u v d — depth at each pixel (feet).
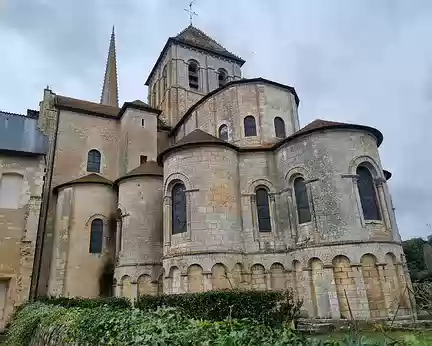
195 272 63.16
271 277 66.80
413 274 90.48
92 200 91.76
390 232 62.69
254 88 87.25
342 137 65.67
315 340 13.84
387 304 56.44
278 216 71.00
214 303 42.80
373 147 67.82
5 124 84.58
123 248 81.71
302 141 68.85
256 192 73.31
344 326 50.14
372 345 12.35
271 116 85.61
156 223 83.20
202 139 74.02
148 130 109.40
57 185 98.27
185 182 69.41
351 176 63.36
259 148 75.15
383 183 66.08
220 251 64.13
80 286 84.33
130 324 22.49
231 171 72.02
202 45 142.92
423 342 12.63
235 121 85.40
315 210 63.41
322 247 60.49
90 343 24.52
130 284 77.66
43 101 110.11
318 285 60.18
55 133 103.81
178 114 126.82
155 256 80.48
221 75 145.89
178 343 17.10
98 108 117.50
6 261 72.95
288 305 45.42
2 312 70.59
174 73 132.46
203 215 66.18
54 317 37.22
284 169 71.61
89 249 87.86
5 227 74.84
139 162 104.53
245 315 42.19
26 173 79.87
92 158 107.24
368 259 59.00
